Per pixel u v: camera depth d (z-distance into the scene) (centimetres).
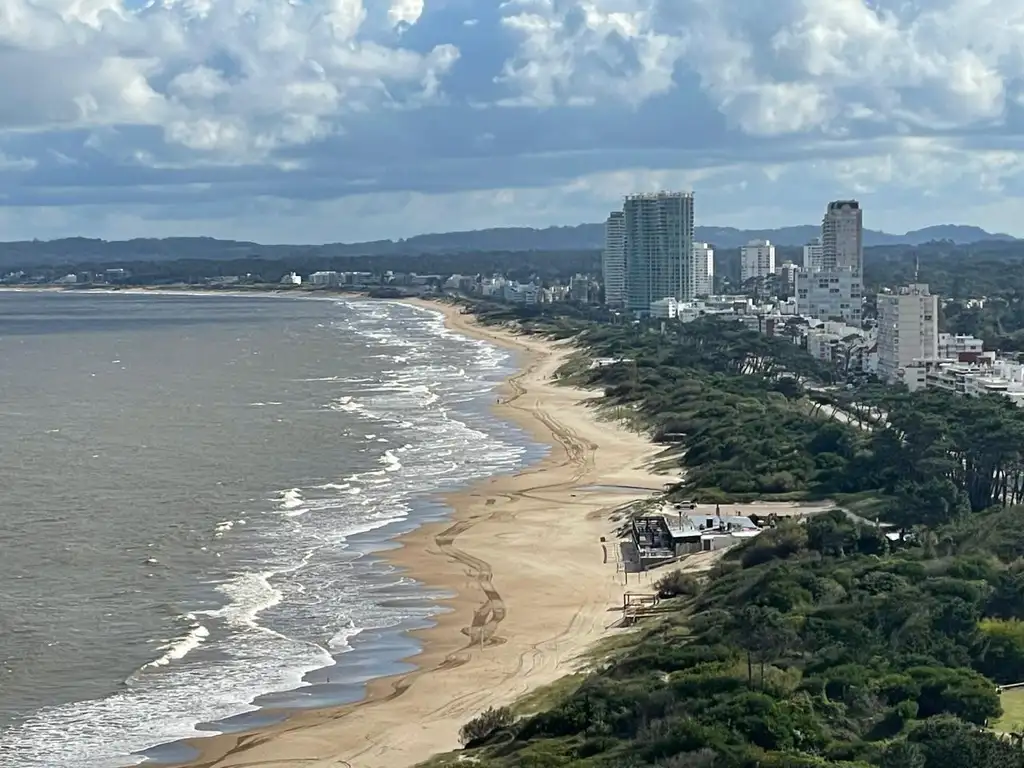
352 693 10056
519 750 8006
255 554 14100
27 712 9769
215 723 9538
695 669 8631
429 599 12356
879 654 8812
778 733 7369
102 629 11612
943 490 14462
